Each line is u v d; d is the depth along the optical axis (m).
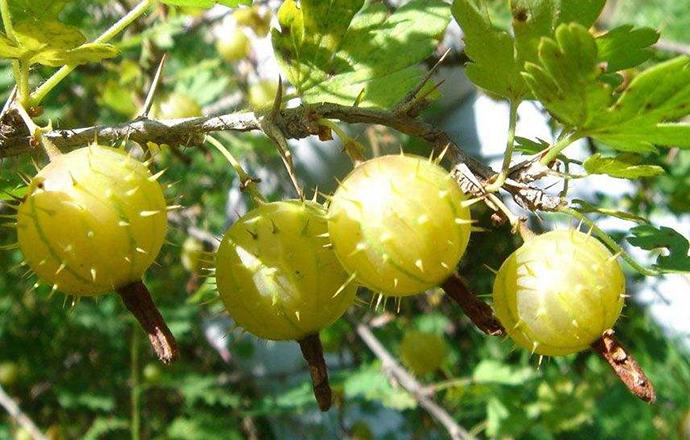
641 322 0.25
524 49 0.09
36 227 0.08
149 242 0.08
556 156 0.09
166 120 0.10
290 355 0.27
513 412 0.22
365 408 0.27
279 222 0.09
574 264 0.08
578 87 0.08
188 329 0.25
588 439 0.25
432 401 0.21
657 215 0.22
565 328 0.08
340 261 0.09
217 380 0.25
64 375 0.26
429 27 0.10
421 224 0.08
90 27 0.23
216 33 0.24
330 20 0.10
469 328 0.28
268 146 0.23
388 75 0.10
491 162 0.25
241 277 0.09
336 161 0.23
